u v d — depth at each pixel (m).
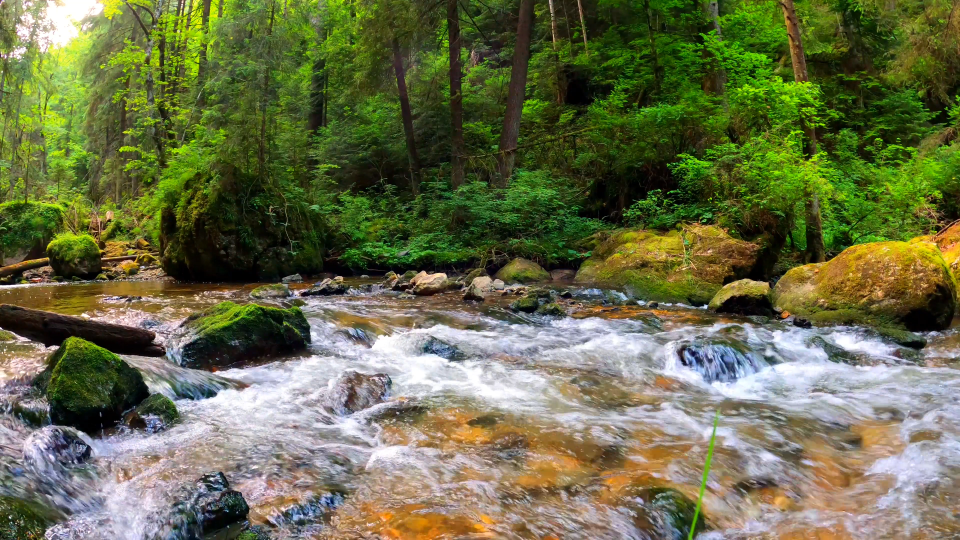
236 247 13.09
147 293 11.14
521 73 15.77
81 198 22.14
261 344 6.44
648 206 12.80
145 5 19.89
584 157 14.88
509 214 13.77
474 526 3.09
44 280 13.86
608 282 11.26
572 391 5.61
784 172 10.50
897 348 7.02
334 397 5.03
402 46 16.25
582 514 3.25
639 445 4.26
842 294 8.38
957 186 13.75
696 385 6.00
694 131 13.36
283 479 3.61
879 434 4.57
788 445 4.34
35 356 5.12
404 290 11.68
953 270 9.30
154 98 19.08
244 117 13.52
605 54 19.45
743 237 11.34
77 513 3.15
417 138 18.94
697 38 18.11
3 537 2.63
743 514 3.37
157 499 3.22
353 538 2.99
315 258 13.95
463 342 7.38
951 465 3.88
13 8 18.08
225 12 14.52
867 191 13.40
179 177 14.10
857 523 3.23
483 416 4.82
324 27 21.42
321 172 16.23
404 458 3.97
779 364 6.64
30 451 3.49
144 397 4.73
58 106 35.59
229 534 2.99
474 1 20.67
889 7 19.59
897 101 18.61
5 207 16.45
